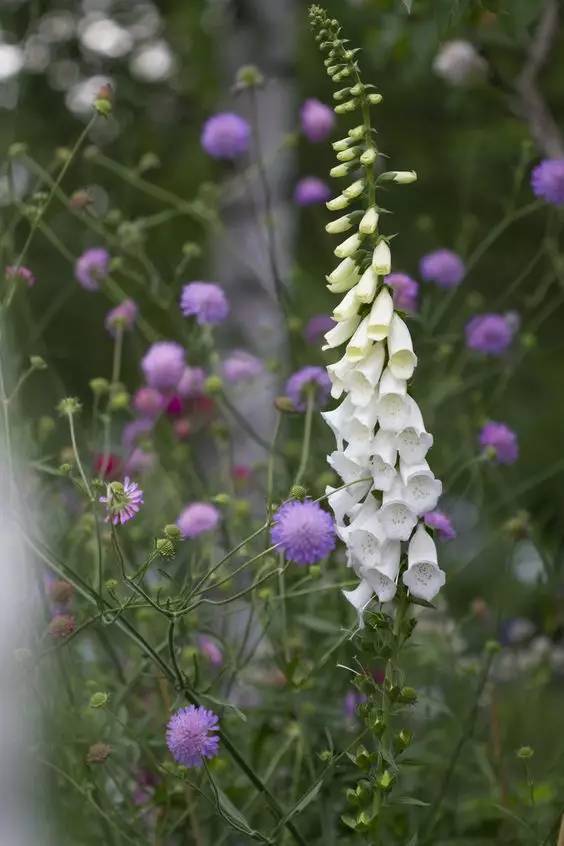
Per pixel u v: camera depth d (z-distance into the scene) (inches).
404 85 545.0
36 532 192.1
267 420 371.2
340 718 215.0
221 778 211.6
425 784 231.3
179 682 172.1
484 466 273.4
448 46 311.7
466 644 277.7
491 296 548.4
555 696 291.9
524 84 306.2
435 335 327.6
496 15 281.7
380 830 180.7
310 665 227.3
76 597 220.1
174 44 563.5
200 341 260.7
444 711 223.1
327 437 259.8
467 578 299.3
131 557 235.9
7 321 205.2
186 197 532.4
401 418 151.1
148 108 555.5
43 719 174.7
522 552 299.9
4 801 136.5
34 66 488.1
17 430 197.0
